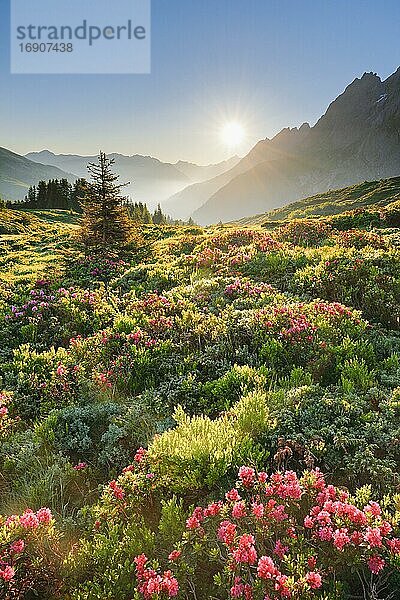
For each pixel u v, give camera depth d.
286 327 9.89
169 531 4.67
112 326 12.32
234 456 5.57
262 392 7.27
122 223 25.72
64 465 6.22
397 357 8.41
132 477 5.41
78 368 9.34
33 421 7.95
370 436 5.97
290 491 4.52
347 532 4.15
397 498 4.65
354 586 4.24
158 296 13.80
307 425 6.37
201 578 4.45
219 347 9.56
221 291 13.78
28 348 10.96
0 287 16.88
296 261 16.33
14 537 4.55
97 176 25.38
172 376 8.76
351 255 14.93
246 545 3.85
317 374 8.28
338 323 10.09
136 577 4.27
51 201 101.56
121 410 7.59
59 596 4.34
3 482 6.23
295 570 3.95
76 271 19.88
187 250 23.58
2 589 4.17
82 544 4.68
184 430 6.19
